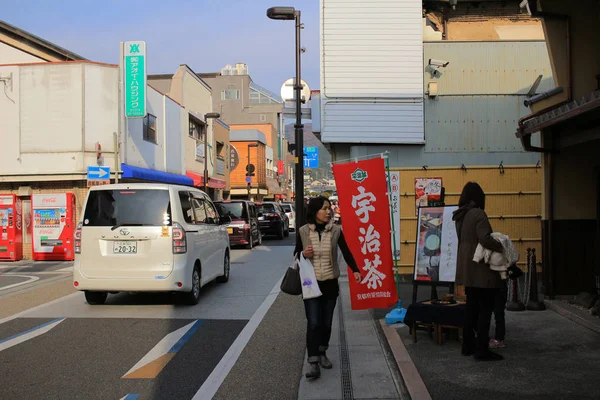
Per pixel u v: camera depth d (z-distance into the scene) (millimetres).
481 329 5359
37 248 16750
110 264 8477
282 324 7586
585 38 7590
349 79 12773
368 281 7023
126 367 5609
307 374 5113
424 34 13672
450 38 14469
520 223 10438
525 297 7953
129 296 9969
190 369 5543
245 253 17875
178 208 8789
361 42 12766
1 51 21859
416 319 6137
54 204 16734
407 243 10852
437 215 7113
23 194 17922
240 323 7656
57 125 18109
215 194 33750
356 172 7082
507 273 5230
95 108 18297
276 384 5078
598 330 6238
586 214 7863
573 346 5770
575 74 7582
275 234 24797
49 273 13789
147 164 21547
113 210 8609
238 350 6246
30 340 6723
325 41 12820
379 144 12867
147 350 6258
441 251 6977
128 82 18594
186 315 8203
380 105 12750
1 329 7320
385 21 12750
